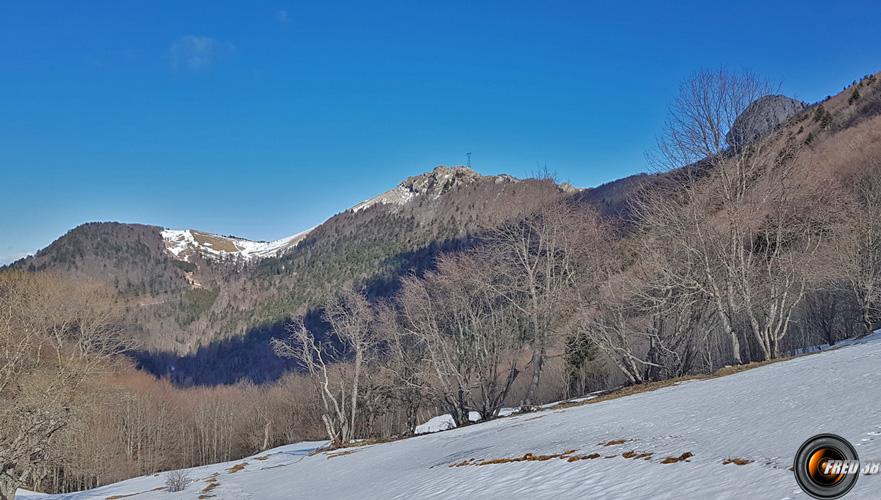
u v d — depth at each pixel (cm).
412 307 3969
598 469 1109
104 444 5972
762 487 729
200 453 7931
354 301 4441
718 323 3462
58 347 4088
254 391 9025
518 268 3716
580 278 3550
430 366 3878
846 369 1630
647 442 1251
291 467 3262
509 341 3778
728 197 2958
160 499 2598
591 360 4519
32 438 3428
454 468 1609
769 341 2972
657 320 3269
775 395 1449
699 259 3052
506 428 2361
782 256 3114
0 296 4372
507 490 1133
